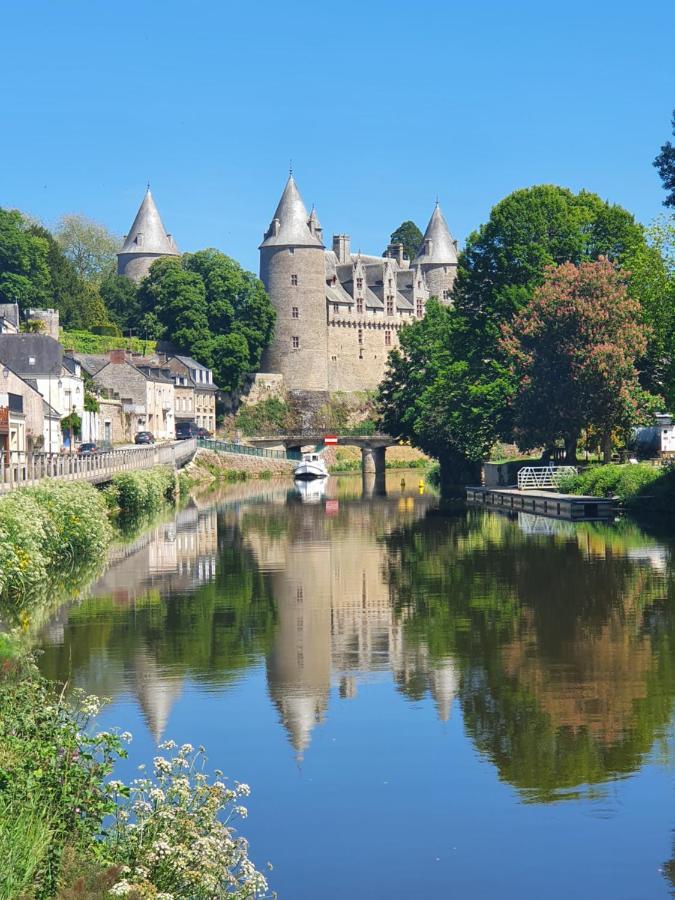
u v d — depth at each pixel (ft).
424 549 147.64
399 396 310.24
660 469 192.13
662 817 55.01
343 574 126.31
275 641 90.68
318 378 492.13
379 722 69.31
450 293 253.65
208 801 39.99
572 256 240.94
